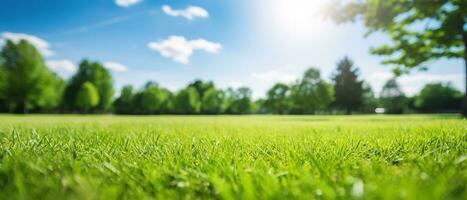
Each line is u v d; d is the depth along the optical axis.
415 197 0.81
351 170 1.36
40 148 1.98
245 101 71.25
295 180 1.16
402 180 1.02
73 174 1.21
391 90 77.19
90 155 1.76
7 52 40.28
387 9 13.31
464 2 11.73
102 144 2.32
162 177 1.23
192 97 67.88
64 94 55.72
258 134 3.61
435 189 0.84
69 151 1.95
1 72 40.19
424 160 1.55
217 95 70.94
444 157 1.63
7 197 0.96
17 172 1.17
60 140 2.50
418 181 1.04
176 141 2.58
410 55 15.88
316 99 54.03
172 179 1.28
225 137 2.95
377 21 13.83
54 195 0.95
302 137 3.05
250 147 2.21
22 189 0.98
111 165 1.33
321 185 0.96
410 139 2.46
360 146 2.14
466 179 1.05
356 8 13.92
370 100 75.94
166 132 3.84
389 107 77.12
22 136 2.93
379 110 78.75
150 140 2.61
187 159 1.65
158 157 1.71
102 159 1.65
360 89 64.00
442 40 13.98
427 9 12.54
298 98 55.22
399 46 16.16
